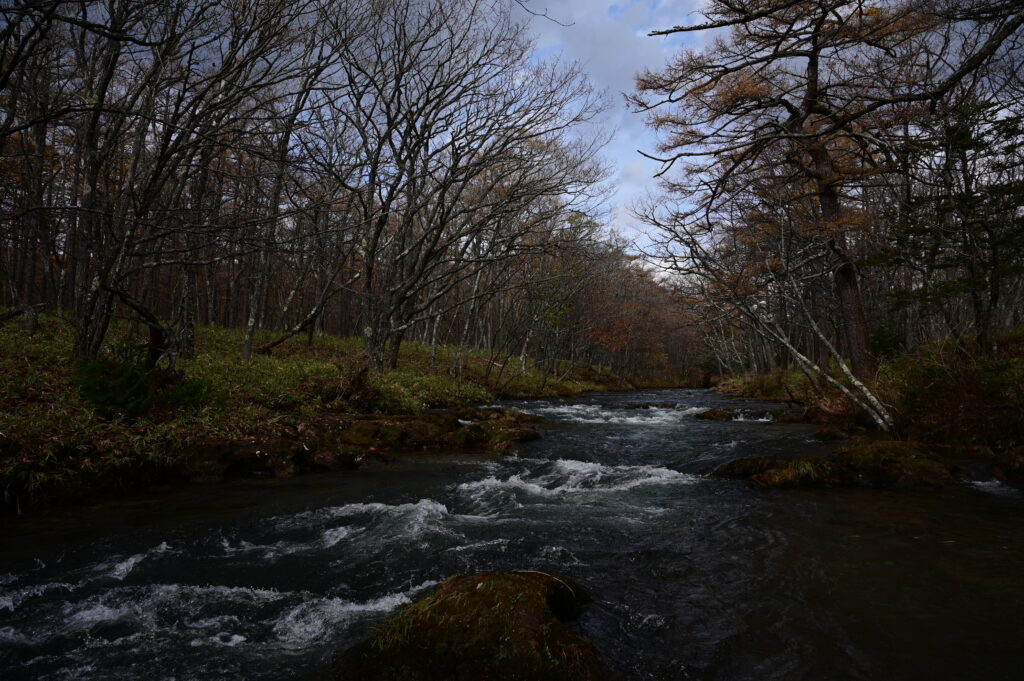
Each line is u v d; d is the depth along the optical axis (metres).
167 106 10.55
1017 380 10.12
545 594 3.78
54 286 24.62
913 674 3.33
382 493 8.16
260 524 6.56
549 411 21.42
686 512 7.15
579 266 27.48
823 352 30.09
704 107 17.20
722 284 13.89
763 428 15.33
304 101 13.28
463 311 38.66
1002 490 7.95
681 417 19.25
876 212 17.78
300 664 3.51
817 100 16.94
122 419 8.87
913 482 8.22
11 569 5.05
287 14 11.30
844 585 4.65
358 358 20.27
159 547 5.72
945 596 4.39
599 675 3.20
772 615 4.14
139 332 19.52
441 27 18.25
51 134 15.27
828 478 8.58
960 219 11.95
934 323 18.98
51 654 3.65
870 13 13.73
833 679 3.29
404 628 3.55
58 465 7.28
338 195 18.80
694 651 3.63
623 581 4.83
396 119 19.61
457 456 11.21
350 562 5.36
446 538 6.07
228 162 16.34
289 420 11.23
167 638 3.88
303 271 18.28
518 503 7.69
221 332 23.75
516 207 21.36
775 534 6.08
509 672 3.13
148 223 10.34
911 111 13.49
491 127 20.08
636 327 48.00
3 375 9.56
